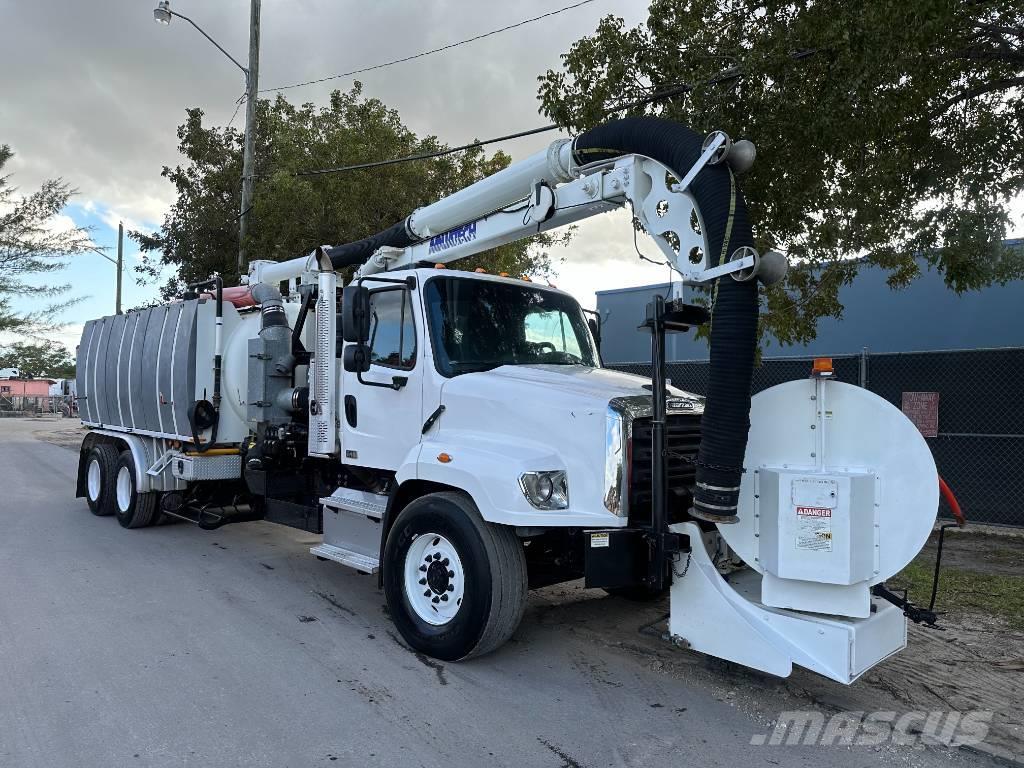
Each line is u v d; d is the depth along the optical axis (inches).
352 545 237.8
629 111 319.3
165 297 951.6
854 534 151.9
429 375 215.9
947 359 390.9
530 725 159.2
